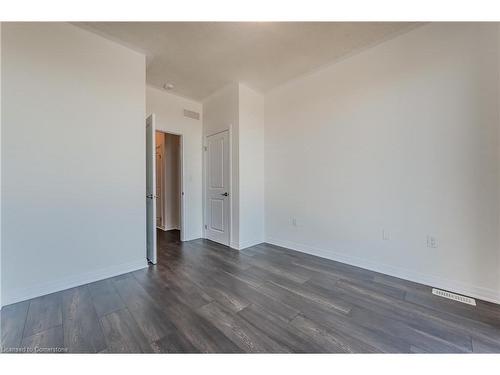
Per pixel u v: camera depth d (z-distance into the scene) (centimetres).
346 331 155
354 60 272
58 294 204
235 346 140
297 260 296
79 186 222
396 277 241
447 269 211
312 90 316
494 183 188
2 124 184
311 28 224
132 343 143
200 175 423
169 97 380
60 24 211
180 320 166
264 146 385
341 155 286
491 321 164
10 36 187
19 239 191
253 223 369
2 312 175
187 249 348
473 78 195
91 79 229
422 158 223
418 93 225
